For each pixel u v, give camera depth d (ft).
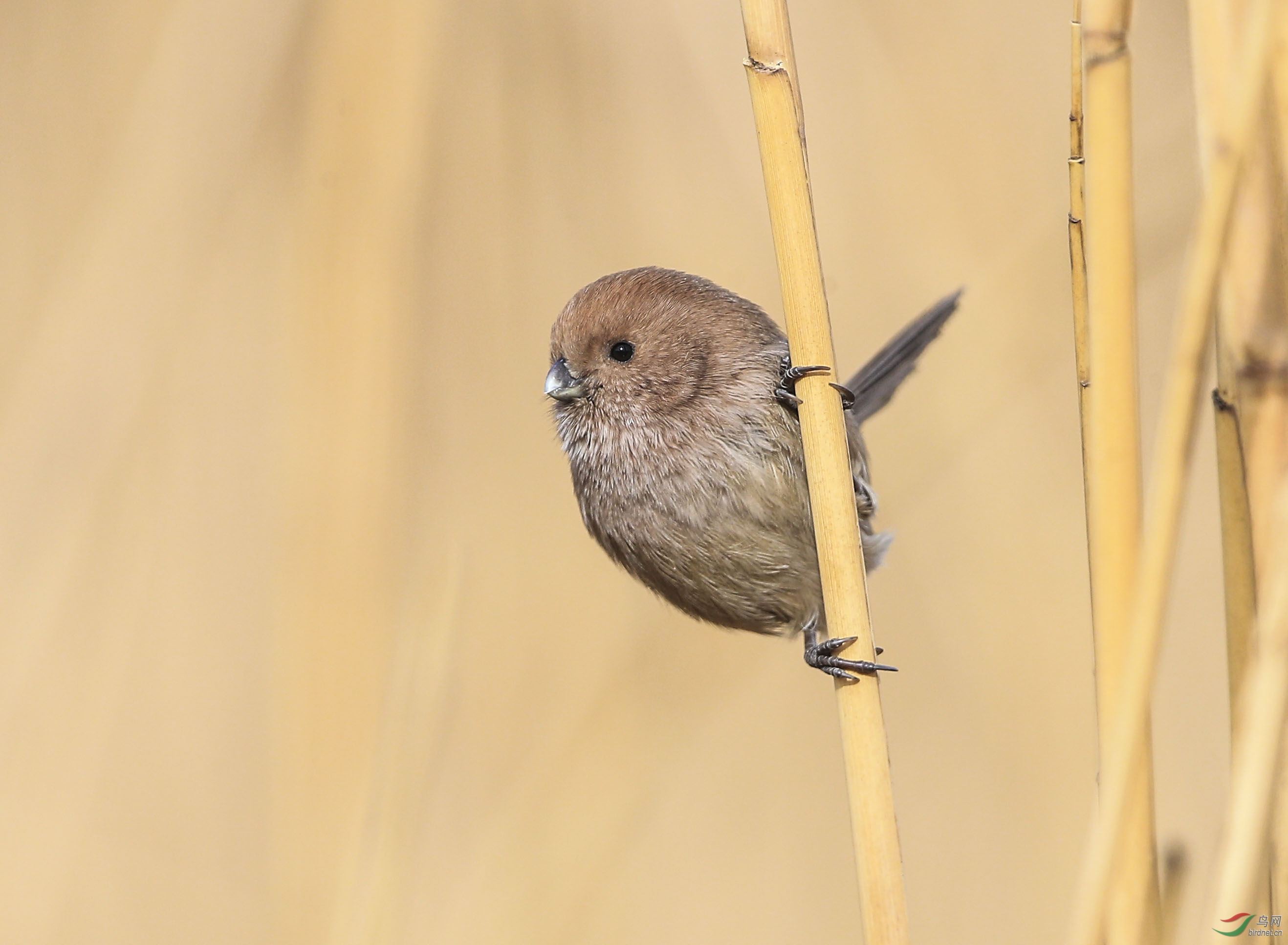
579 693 25.67
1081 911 13.33
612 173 32.63
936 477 28.35
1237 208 13.92
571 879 22.99
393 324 23.35
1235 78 12.66
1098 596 14.01
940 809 28.78
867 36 31.94
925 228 30.68
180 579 31.37
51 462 24.98
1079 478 29.68
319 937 20.22
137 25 29.35
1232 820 12.62
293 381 23.21
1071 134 14.15
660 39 33.06
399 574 22.67
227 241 32.09
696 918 28.14
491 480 31.48
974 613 28.96
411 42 23.93
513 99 32.60
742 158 31.65
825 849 29.07
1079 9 13.88
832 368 16.28
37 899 24.25
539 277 32.42
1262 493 13.89
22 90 30.78
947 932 28.02
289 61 28.89
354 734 21.44
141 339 25.53
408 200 23.68
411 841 20.15
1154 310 31.91
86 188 28.96
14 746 24.68
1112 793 13.15
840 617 16.12
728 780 29.27
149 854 27.78
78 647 26.07
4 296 29.19
